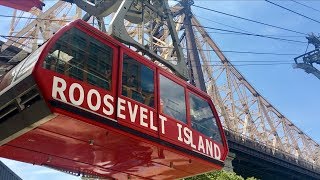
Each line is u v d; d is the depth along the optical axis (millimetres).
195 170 16859
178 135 15062
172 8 61969
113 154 14453
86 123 12102
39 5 23297
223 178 27875
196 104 16719
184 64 17969
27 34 28844
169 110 15062
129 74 13891
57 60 11852
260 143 62344
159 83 15023
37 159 14500
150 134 13891
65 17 33188
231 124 66875
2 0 22203
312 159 92188
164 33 26750
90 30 13117
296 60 51875
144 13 18969
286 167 66312
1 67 13680
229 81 74500
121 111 13125
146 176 17000
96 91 12578
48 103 11305
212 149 16625
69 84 11906
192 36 57812
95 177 16719
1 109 12219
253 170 65312
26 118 11891
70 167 15367
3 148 13422
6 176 25562
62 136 12781
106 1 17250
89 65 12672
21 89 11586
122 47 13984
